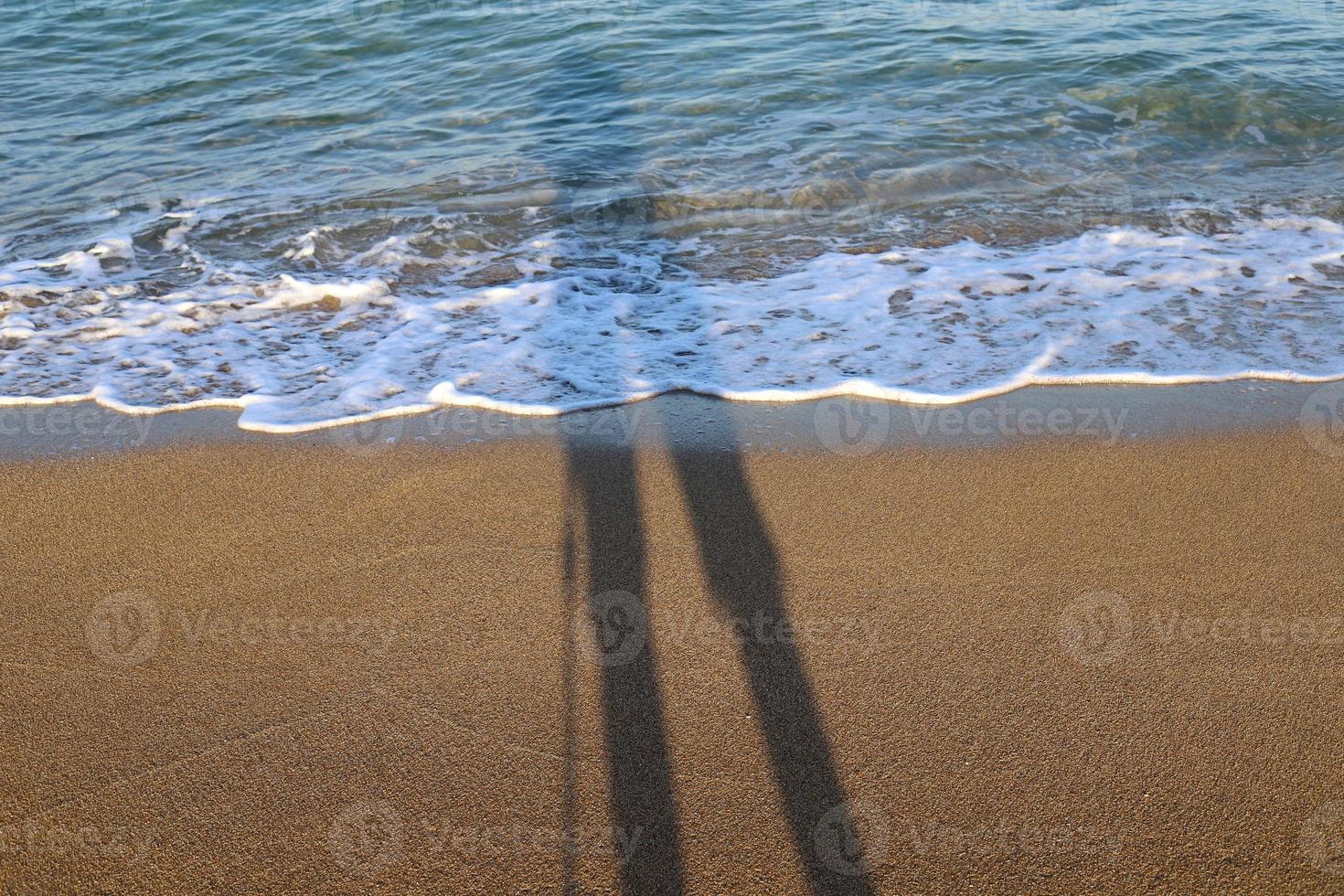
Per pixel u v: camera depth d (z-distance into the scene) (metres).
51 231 6.22
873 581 3.11
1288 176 6.65
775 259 5.66
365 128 8.04
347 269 5.64
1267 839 2.26
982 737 2.55
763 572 3.16
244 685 2.76
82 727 2.63
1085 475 3.60
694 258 5.71
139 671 2.81
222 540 3.37
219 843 2.32
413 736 2.59
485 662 2.83
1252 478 3.56
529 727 2.61
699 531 3.36
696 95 8.37
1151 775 2.42
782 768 2.48
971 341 4.64
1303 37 9.13
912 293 5.14
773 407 4.13
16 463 3.85
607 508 3.49
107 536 3.41
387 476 3.70
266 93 8.92
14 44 10.44
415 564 3.23
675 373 4.42
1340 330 4.62
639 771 2.48
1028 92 8.12
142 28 10.86
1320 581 3.04
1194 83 8.05
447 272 5.60
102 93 9.05
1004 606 2.98
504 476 3.69
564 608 3.02
